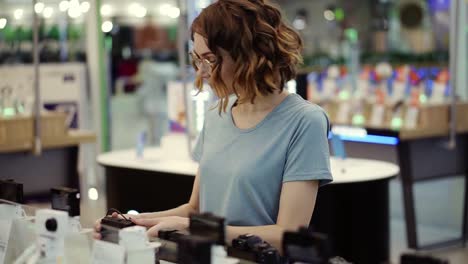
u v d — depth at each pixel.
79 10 8.08
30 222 1.99
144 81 8.88
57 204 1.95
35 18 6.04
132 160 5.59
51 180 6.59
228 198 2.26
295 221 2.15
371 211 5.00
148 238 1.88
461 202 6.82
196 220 1.70
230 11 2.14
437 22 7.73
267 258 1.79
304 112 2.21
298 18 9.49
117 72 8.68
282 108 2.25
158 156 5.78
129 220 2.02
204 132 2.47
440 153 6.62
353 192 4.93
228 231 2.10
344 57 8.81
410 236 6.36
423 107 6.50
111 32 8.63
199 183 2.43
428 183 6.98
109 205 5.53
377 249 5.05
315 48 9.27
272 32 2.13
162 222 2.03
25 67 7.64
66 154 6.65
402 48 8.20
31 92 7.34
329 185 4.86
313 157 2.17
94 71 8.18
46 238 1.89
